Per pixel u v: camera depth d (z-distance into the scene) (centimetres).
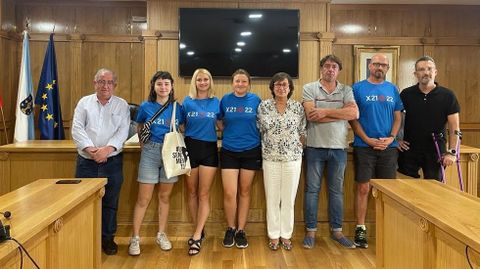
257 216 334
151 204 330
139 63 531
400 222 177
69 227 174
